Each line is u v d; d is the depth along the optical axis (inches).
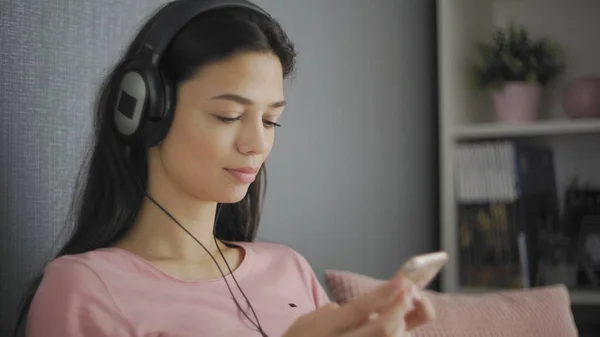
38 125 44.7
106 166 42.4
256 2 64.0
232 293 43.0
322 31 74.0
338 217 76.2
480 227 88.0
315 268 72.6
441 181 88.7
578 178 95.5
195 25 39.8
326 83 74.5
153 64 39.1
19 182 43.5
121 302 38.4
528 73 89.8
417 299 33.6
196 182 40.5
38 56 44.8
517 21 98.3
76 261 38.8
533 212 88.3
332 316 30.9
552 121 94.4
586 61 96.0
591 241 88.0
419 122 92.1
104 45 49.5
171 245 42.8
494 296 61.9
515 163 86.3
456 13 91.4
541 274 87.9
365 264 80.5
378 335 29.8
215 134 39.6
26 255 43.9
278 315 44.8
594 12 95.8
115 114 40.6
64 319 36.9
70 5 47.1
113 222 42.3
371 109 82.2
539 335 58.4
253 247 49.2
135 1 52.3
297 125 70.1
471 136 90.3
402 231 87.5
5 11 42.8
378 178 83.1
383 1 85.1
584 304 88.6
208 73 39.3
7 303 42.8
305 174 71.0
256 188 50.5
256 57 40.1
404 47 89.4
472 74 94.0
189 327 39.7
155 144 40.3
